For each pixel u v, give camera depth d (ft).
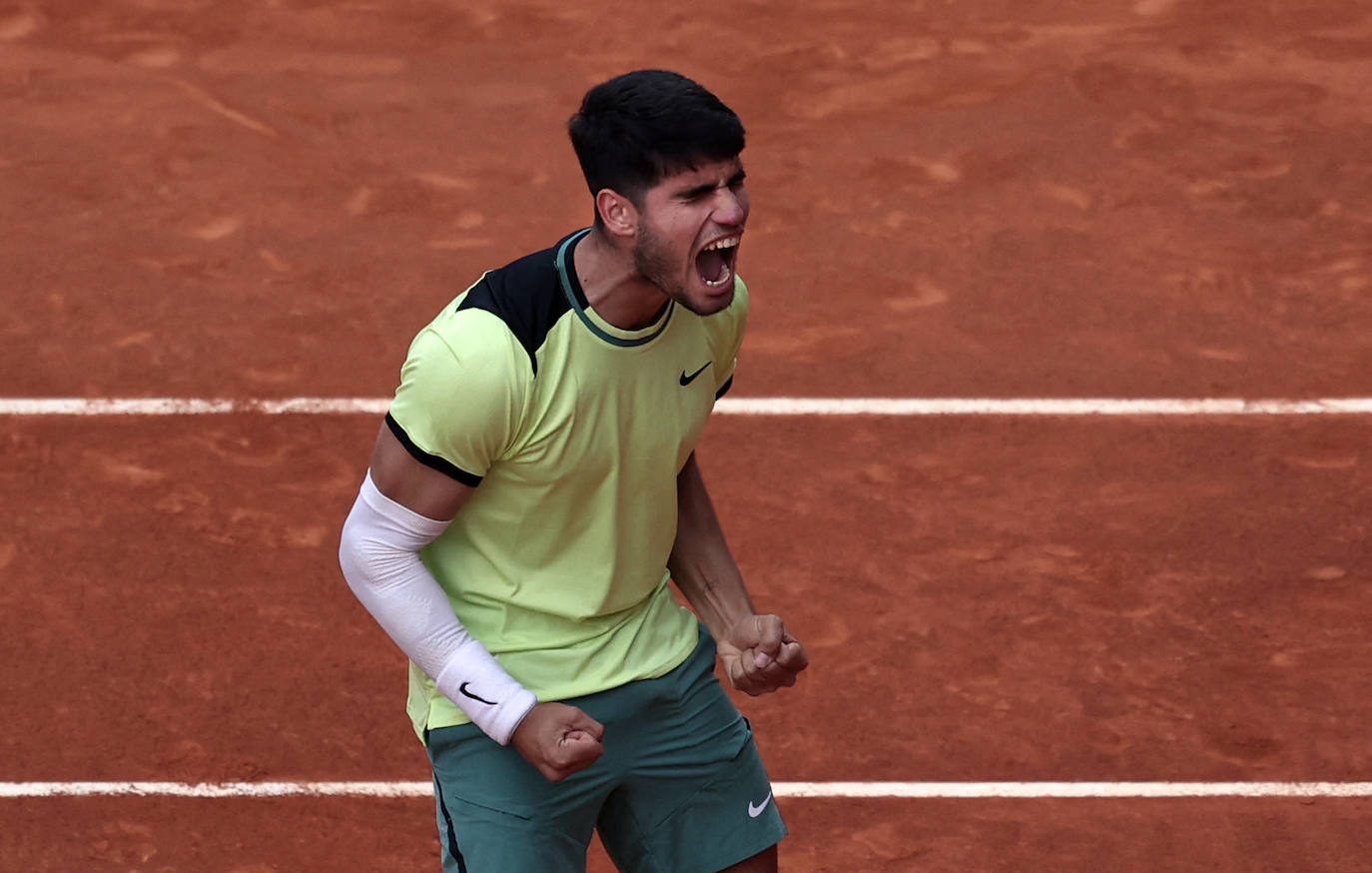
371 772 64.44
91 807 62.80
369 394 85.76
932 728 66.39
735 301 40.73
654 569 42.01
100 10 122.52
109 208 101.40
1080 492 78.95
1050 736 66.03
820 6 124.47
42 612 71.97
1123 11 123.54
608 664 41.37
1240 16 122.83
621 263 36.35
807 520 77.36
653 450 39.29
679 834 43.91
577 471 38.27
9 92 113.39
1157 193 103.30
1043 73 116.16
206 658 69.56
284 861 60.75
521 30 121.39
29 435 82.64
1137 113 111.65
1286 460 81.00
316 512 77.61
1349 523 77.00
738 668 43.19
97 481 79.56
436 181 104.58
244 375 86.99
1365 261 96.68
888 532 76.59
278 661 69.41
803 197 102.89
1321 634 70.85
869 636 70.79
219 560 74.79
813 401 85.10
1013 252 97.35
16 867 60.39
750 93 114.42
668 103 34.17
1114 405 84.84
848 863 60.75
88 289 93.76
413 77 115.65
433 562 41.34
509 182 104.58
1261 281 94.79
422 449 36.47
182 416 84.07
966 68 116.78
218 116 111.14
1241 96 113.50
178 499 78.38
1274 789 63.72
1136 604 72.43
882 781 64.08
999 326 90.94
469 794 41.42
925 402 84.99
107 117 110.73
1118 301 93.04
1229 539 76.07
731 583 45.03
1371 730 66.18
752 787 44.42
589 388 37.35
